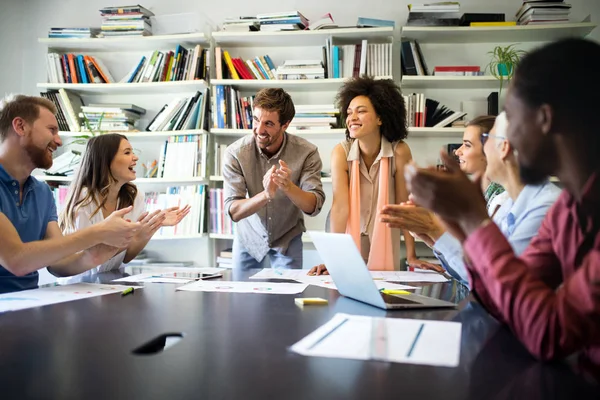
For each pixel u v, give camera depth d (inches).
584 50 23.1
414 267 81.1
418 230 48.7
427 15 120.6
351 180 82.0
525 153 24.8
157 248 139.9
